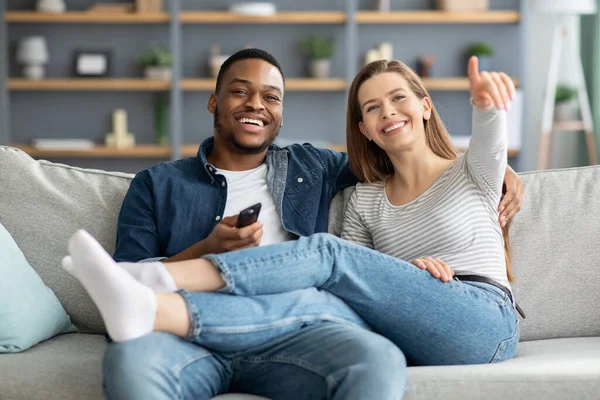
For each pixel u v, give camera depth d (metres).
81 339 2.02
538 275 2.06
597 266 2.05
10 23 5.96
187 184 2.15
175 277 1.66
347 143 2.23
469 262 1.93
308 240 1.76
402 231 2.03
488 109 1.82
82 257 1.50
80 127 6.09
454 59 6.06
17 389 1.69
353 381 1.54
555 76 5.61
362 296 1.76
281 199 2.16
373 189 2.18
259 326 1.65
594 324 2.04
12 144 5.97
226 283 1.67
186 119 6.08
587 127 5.49
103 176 2.25
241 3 6.04
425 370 1.67
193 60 6.05
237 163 2.25
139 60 5.87
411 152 2.09
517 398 1.62
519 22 5.79
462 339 1.78
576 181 2.16
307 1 6.04
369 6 6.03
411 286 1.77
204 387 1.62
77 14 5.72
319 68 5.82
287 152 2.27
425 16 5.72
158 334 1.57
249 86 2.21
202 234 2.12
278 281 1.70
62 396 1.68
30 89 6.03
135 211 2.12
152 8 5.76
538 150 6.09
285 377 1.66
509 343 1.84
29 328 1.87
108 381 1.51
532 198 2.15
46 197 2.18
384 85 2.10
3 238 2.01
